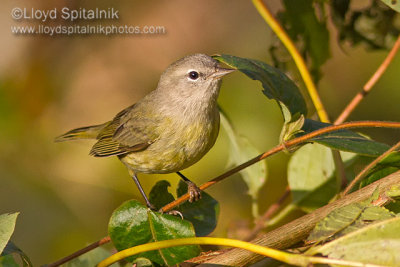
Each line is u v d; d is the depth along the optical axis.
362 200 5.10
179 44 13.36
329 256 4.55
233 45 13.38
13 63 13.03
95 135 11.46
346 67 12.66
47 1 13.15
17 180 11.78
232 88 12.10
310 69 8.95
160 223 5.67
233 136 8.51
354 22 9.27
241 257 4.97
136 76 13.25
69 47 13.28
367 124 5.55
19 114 12.76
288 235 4.98
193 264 5.31
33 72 13.05
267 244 4.96
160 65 13.32
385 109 12.19
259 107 11.98
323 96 12.56
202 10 13.43
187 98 8.66
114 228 5.69
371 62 12.56
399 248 4.45
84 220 11.50
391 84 12.24
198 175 11.58
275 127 11.88
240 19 13.48
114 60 13.28
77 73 13.23
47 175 12.01
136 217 5.71
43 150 12.39
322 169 7.97
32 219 11.32
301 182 8.03
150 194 7.02
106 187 11.87
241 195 11.38
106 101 13.14
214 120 8.74
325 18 8.63
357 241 4.56
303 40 8.80
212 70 8.60
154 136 8.86
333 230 4.70
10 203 11.48
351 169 7.82
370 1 9.02
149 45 13.31
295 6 8.59
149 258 5.64
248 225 8.84
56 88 13.12
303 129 6.56
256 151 8.32
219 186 11.49
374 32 9.32
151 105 9.18
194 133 8.67
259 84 12.08
